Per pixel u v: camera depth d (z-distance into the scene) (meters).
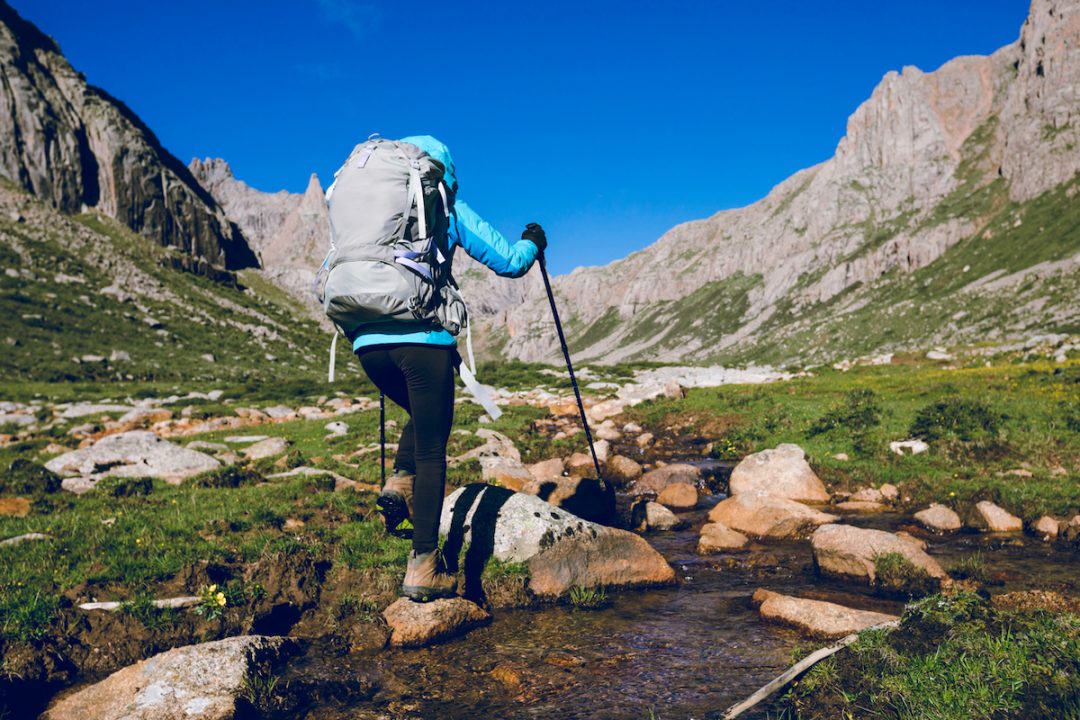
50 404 32.50
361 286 4.79
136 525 8.44
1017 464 12.61
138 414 25.19
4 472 12.02
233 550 7.48
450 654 5.51
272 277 142.25
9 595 6.00
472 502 7.57
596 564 7.25
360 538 7.99
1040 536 9.21
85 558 7.13
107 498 10.91
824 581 7.44
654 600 6.92
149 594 6.22
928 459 13.45
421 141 5.30
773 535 9.87
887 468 13.04
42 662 5.25
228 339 79.19
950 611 4.54
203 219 130.88
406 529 6.40
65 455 13.54
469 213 5.39
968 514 10.10
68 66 126.31
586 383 41.22
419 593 5.83
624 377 46.97
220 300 100.00
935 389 20.84
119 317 71.69
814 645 5.32
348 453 15.21
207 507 9.59
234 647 4.99
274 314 107.69
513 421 21.25
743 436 17.75
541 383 43.91
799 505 10.30
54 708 4.73
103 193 115.44
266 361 74.81
